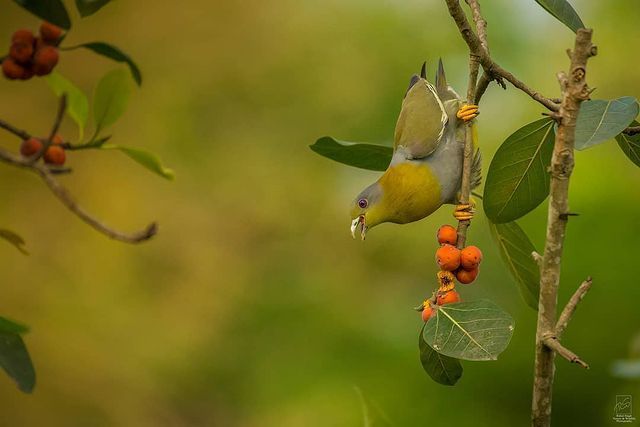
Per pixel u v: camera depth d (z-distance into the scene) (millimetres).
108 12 13164
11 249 12344
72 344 11922
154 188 12750
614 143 10375
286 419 10328
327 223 12500
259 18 13508
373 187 6008
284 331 11500
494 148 11125
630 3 11961
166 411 11688
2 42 11781
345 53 12883
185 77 13203
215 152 12953
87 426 11656
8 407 11641
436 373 4297
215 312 12094
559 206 3758
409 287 11773
